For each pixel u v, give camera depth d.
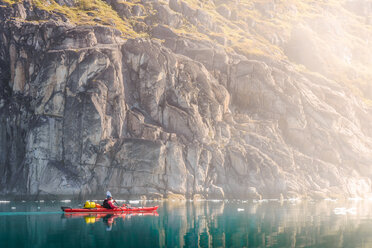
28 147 75.25
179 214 54.97
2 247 34.66
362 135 98.56
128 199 74.31
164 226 44.81
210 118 86.06
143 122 80.31
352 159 93.00
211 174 80.56
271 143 87.50
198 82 89.00
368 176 93.00
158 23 106.06
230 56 99.94
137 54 84.69
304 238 38.75
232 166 82.00
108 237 38.66
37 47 84.19
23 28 86.06
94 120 75.62
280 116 93.50
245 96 94.69
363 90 117.56
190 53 96.50
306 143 92.19
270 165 82.94
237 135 86.62
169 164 77.31
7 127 80.56
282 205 68.38
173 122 82.75
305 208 63.03
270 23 124.50
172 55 87.12
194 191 78.00
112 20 99.19
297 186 83.88
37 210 58.47
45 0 99.94
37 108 76.81
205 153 80.56
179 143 79.00
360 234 40.75
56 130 76.06
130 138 76.75
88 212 55.97
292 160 86.81
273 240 37.81
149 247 34.78
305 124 92.94
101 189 74.25
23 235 39.53
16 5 92.50
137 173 75.44
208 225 45.59
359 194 88.88
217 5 125.88
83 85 78.06
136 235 39.66
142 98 83.56
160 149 76.12
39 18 93.69
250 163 82.31
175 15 107.81
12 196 74.62
